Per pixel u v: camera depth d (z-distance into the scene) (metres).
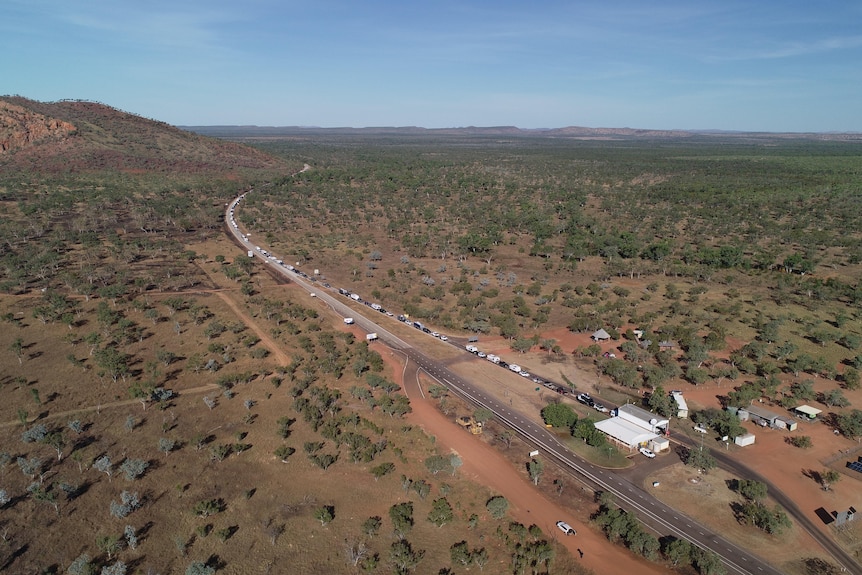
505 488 87.12
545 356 135.62
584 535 77.81
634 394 117.94
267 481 86.06
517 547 74.56
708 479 90.38
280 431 97.88
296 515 79.06
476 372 126.62
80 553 70.00
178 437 95.81
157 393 106.31
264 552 72.00
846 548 76.50
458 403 112.56
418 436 99.12
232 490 83.62
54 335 128.00
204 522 76.69
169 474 86.06
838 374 124.75
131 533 71.19
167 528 75.19
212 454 90.44
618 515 77.81
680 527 79.69
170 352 123.38
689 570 72.19
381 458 92.75
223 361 123.25
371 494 84.19
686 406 110.94
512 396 116.31
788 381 122.38
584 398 114.25
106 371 113.31
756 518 79.94
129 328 134.00
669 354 132.50
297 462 90.94
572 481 89.44
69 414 99.50
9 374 110.81
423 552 73.44
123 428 97.06
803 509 84.06
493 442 99.50
